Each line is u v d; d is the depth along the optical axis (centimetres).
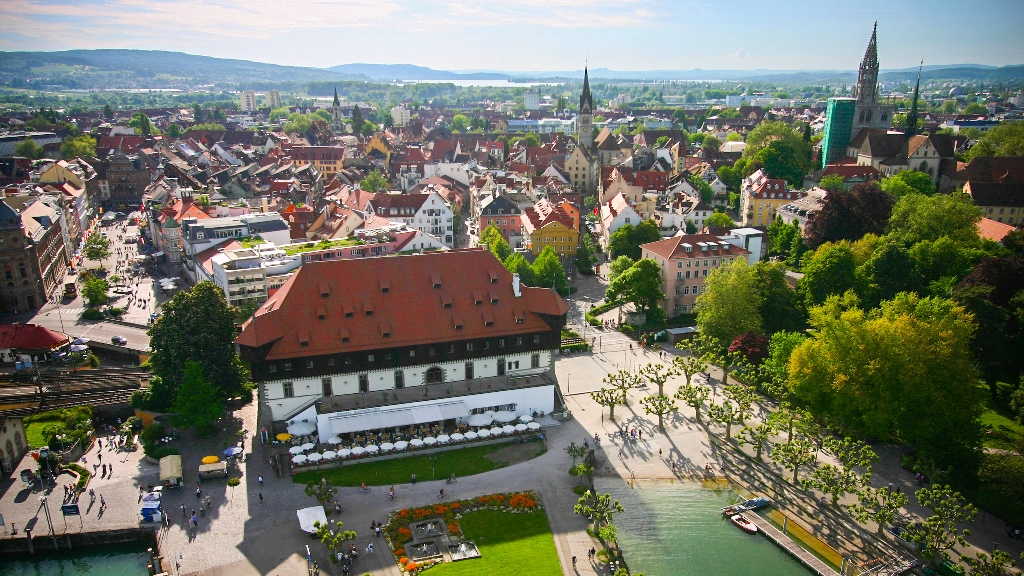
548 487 9650
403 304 11319
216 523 8775
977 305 12075
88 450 10619
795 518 9025
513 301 11794
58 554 8656
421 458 10325
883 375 10156
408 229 18088
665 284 16375
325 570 7956
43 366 13162
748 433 11100
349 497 9350
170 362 11488
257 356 10425
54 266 18612
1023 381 10819
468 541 8494
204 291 11562
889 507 8194
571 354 14262
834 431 10975
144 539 8744
